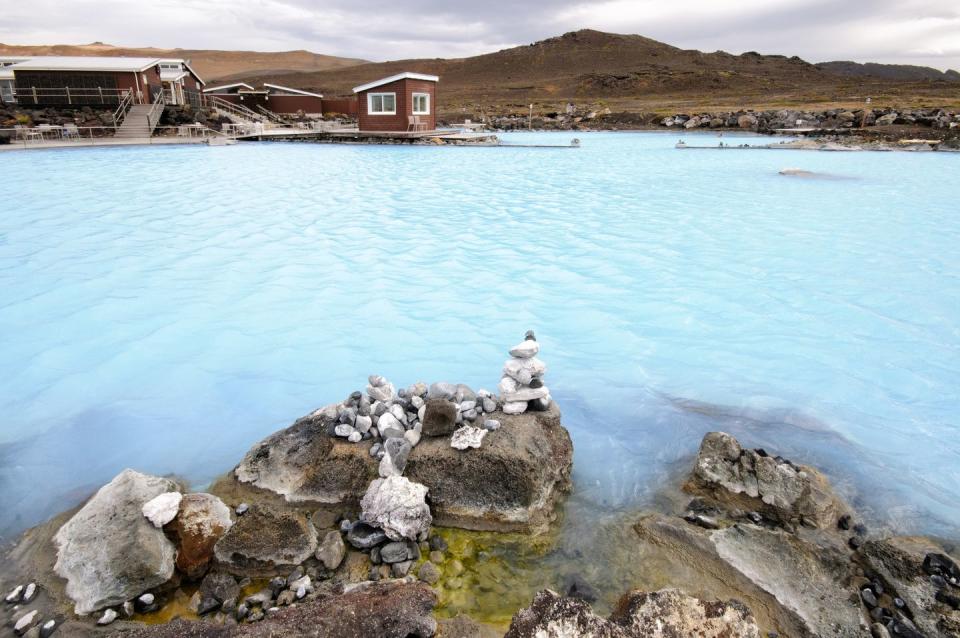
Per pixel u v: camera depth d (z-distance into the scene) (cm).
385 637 293
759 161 2488
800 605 326
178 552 360
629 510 418
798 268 972
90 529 365
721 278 928
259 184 1792
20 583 341
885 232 1201
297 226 1246
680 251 1076
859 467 465
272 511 379
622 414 552
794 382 609
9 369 632
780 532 371
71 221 1259
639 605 305
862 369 636
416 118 3572
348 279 917
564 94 9081
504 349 689
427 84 3656
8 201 1459
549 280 922
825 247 1095
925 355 666
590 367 646
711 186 1802
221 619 327
